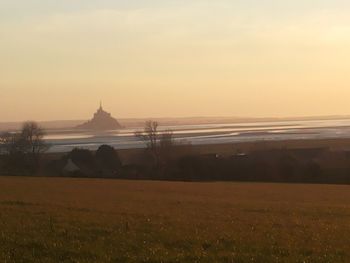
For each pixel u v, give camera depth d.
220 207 38.88
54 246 19.31
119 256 17.78
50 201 40.84
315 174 87.19
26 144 106.25
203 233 23.66
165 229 24.70
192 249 19.56
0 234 21.75
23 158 105.31
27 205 36.69
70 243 20.08
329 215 34.41
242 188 64.81
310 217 32.94
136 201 43.47
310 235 24.17
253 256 18.27
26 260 17.06
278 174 89.19
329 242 22.02
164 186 66.00
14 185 62.03
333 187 67.75
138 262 17.02
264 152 100.12
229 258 17.80
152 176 95.56
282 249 19.83
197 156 96.88
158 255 18.09
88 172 97.50
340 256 18.55
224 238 22.22
